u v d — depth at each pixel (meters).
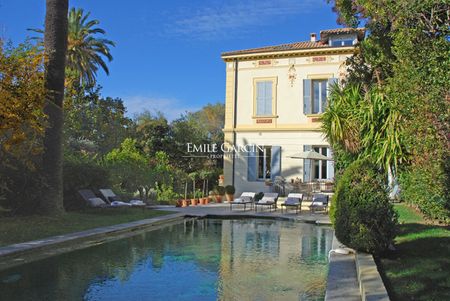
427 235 7.86
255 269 7.24
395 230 6.61
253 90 24.22
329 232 12.28
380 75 10.76
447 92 6.44
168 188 22.61
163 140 30.44
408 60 7.63
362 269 5.41
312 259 8.16
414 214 10.98
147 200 20.69
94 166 16.34
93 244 9.48
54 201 12.33
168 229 12.70
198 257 8.27
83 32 29.95
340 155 11.32
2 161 11.62
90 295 5.59
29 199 12.28
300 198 17.70
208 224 14.27
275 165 23.56
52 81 12.29
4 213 11.98
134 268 7.23
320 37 23.45
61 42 12.47
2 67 10.89
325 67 22.91
